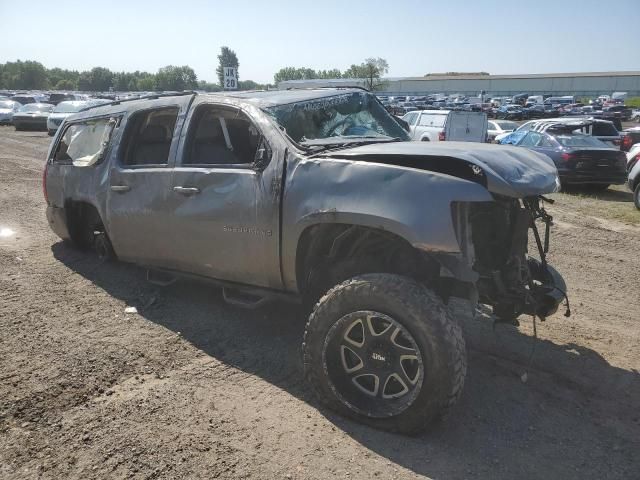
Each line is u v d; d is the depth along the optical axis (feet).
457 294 11.09
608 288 19.07
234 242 12.98
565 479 9.16
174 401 11.23
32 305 16.22
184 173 13.93
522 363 13.20
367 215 10.37
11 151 59.21
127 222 15.79
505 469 9.36
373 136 14.64
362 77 262.06
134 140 16.48
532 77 410.11
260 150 12.57
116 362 12.82
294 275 12.21
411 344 9.71
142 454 9.55
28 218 27.96
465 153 10.82
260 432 10.23
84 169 17.95
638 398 11.78
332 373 10.59
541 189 10.76
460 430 10.44
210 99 14.32
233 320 15.29
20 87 466.29
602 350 14.03
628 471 9.39
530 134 48.14
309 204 11.32
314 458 9.52
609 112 184.34
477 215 11.71
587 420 10.93
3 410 10.80
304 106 13.80
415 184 10.20
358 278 10.37
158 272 16.30
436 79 442.09
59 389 11.61
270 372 12.52
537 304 11.86
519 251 11.77
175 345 13.76
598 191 45.01
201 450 9.68
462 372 9.54
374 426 10.28
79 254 21.15
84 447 9.73
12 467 9.20
